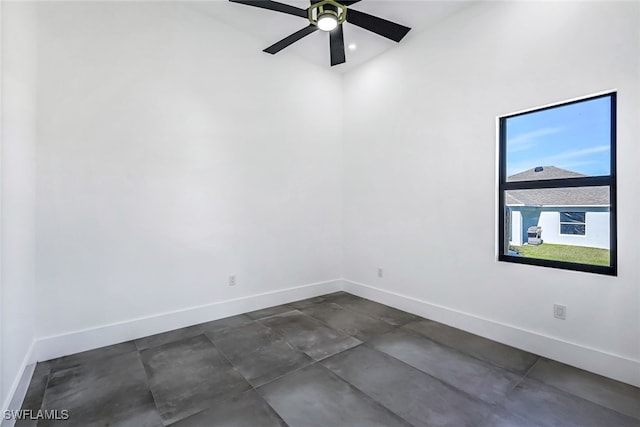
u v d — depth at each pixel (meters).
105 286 2.70
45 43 2.44
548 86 2.42
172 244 3.04
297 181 3.94
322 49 3.77
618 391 2.01
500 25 2.70
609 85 2.13
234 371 2.29
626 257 2.09
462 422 1.74
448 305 3.14
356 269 4.20
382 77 3.79
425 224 3.34
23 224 2.15
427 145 3.30
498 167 2.76
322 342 2.77
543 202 2.53
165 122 2.99
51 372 2.26
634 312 2.07
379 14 3.03
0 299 1.70
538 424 1.72
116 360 2.44
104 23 2.69
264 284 3.68
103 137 2.68
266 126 3.66
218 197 3.32
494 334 2.78
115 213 2.74
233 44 3.40
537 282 2.51
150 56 2.91
